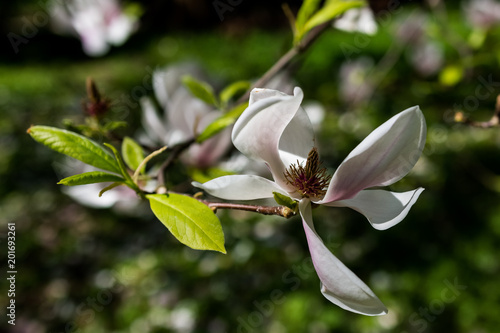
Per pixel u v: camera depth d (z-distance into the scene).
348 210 2.03
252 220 2.04
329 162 1.94
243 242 1.97
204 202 0.59
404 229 1.95
